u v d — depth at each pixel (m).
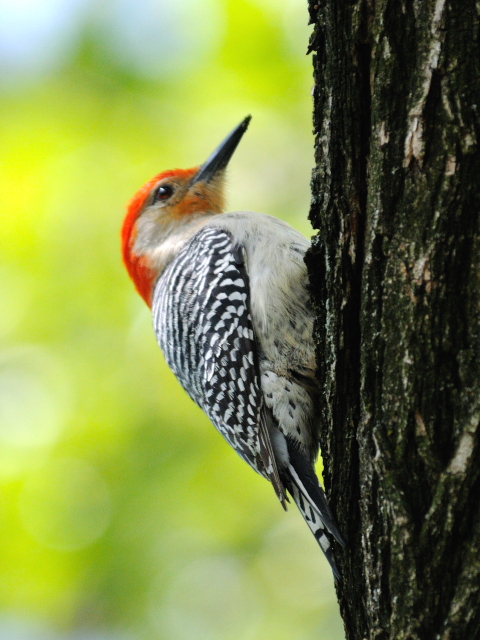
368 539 5.29
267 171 13.76
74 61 13.41
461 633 4.74
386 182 5.15
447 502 4.81
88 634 11.25
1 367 12.96
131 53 13.38
